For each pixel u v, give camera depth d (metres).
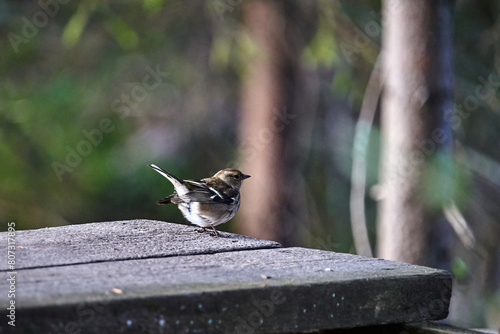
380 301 4.91
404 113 9.89
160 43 15.96
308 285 4.70
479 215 14.50
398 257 9.94
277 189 15.20
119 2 15.07
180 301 4.34
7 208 16.06
